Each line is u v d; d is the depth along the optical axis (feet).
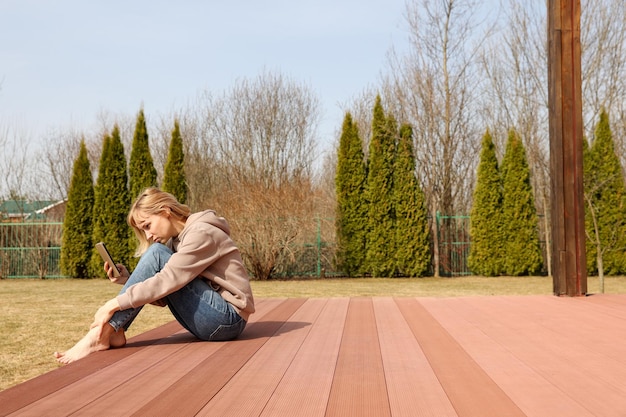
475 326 12.62
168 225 10.93
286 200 51.55
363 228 53.62
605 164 51.96
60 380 7.98
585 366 8.59
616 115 62.54
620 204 51.93
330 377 8.03
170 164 53.78
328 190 84.58
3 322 23.85
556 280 18.65
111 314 10.06
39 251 55.98
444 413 6.31
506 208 53.78
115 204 53.72
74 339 19.49
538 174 62.75
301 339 11.14
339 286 44.83
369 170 53.98
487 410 6.41
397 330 12.17
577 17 18.38
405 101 65.77
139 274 10.29
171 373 8.35
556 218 18.70
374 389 7.36
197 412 6.41
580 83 18.49
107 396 7.12
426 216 54.29
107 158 53.93
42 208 81.51
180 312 10.63
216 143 88.74
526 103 62.95
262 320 13.91
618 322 13.04
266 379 7.93
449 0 61.93
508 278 52.47
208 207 54.49
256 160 86.38
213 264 10.75
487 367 8.58
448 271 56.49
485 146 54.29
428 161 63.21
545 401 6.75
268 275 52.34
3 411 6.52
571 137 18.63
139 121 54.44
